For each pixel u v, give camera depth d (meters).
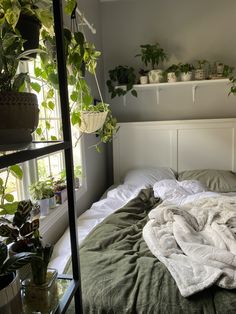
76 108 1.58
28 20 0.88
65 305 0.74
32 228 0.78
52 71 1.22
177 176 2.96
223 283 1.08
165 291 1.08
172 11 2.99
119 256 1.32
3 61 0.67
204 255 1.24
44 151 0.67
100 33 3.06
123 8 3.05
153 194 2.39
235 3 2.89
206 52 3.01
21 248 0.73
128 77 2.90
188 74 2.82
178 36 3.02
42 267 0.70
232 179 2.63
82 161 2.35
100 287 1.12
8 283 0.60
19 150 0.62
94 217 2.01
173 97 3.12
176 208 1.69
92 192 2.67
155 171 2.91
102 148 3.07
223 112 3.08
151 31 3.05
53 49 1.12
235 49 2.96
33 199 1.56
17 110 0.64
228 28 2.94
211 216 1.62
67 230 1.82
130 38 3.09
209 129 2.96
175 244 1.40
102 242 1.48
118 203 2.28
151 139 3.05
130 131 3.07
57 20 0.79
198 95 3.09
